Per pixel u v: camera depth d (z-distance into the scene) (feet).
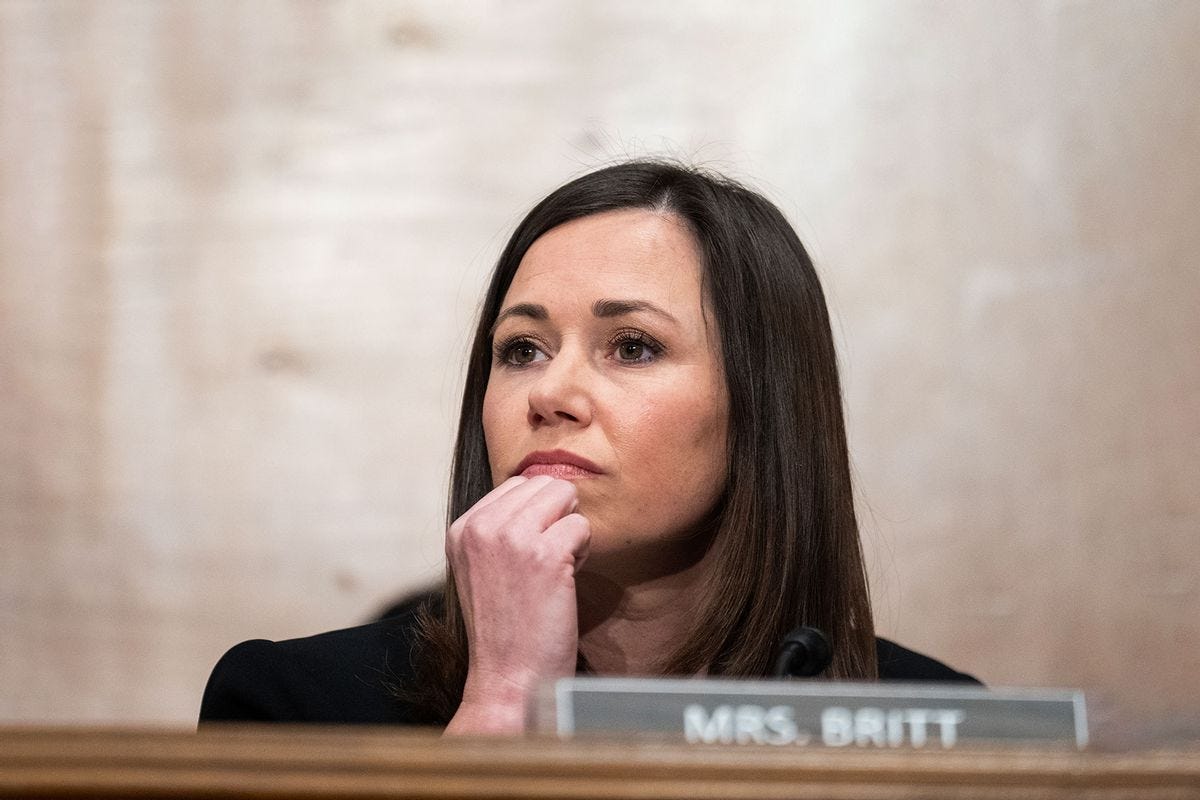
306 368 37.81
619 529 17.97
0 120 38.06
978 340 37.14
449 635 19.13
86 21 38.24
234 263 37.96
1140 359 37.04
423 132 38.22
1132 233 37.32
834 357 20.59
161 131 38.14
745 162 37.76
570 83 38.24
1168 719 11.89
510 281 19.95
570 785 10.40
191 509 37.45
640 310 18.34
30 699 36.86
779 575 19.21
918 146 37.70
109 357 37.70
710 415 18.58
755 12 38.17
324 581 37.32
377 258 38.01
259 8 38.27
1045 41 37.86
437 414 37.73
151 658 37.06
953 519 36.65
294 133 38.19
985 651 36.37
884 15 38.01
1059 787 10.73
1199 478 36.63
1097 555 36.55
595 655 19.56
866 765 10.64
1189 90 37.68
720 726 11.71
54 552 37.27
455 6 38.34
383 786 10.37
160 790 10.34
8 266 37.73
